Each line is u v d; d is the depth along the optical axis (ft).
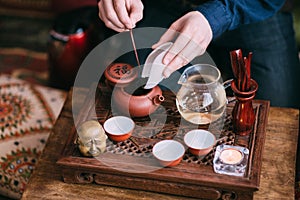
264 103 5.68
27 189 5.24
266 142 5.64
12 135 6.66
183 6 6.84
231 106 5.59
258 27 6.98
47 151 5.67
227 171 4.89
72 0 9.64
